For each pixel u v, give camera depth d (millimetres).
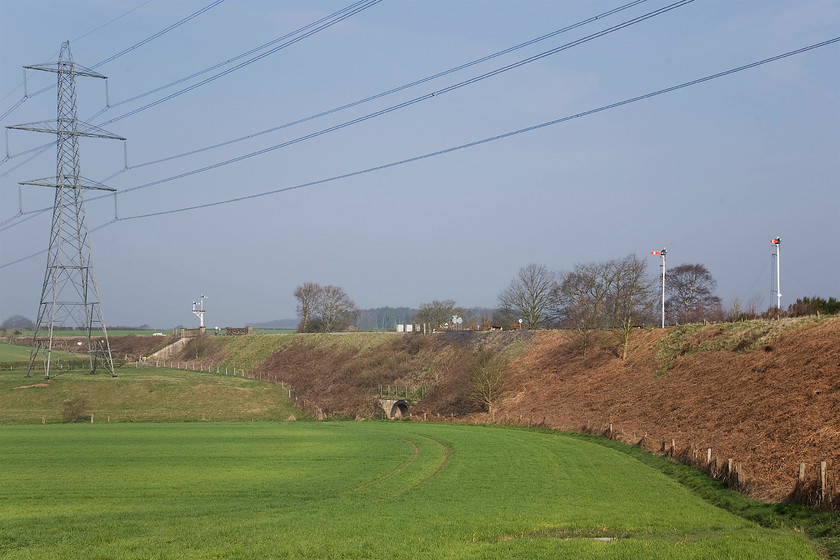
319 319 186750
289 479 48000
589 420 76938
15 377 116062
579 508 37312
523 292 138250
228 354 165875
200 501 40531
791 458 41812
